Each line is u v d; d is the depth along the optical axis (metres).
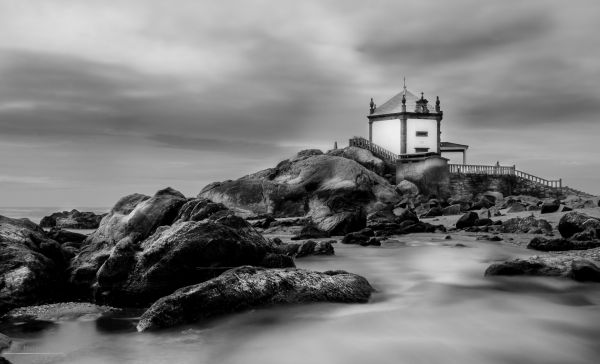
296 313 12.99
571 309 13.60
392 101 79.50
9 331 12.27
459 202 57.97
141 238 18.06
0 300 14.27
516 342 11.15
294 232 36.12
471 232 33.69
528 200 63.69
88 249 19.42
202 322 12.28
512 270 16.72
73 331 12.22
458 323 12.45
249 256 16.09
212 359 10.30
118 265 15.06
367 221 38.31
